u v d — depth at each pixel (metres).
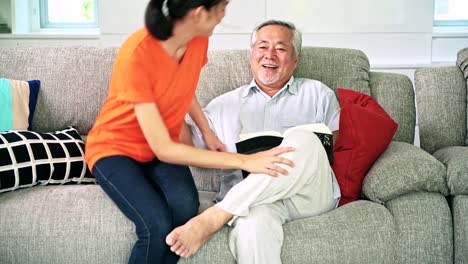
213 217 1.56
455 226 1.69
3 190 1.73
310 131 1.74
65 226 1.62
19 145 1.79
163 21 1.47
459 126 2.14
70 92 2.12
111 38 3.65
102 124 1.67
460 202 1.69
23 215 1.64
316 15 3.60
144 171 1.69
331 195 1.76
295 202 1.68
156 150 1.57
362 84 2.16
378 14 3.59
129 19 3.61
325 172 1.72
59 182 1.86
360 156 1.81
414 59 3.65
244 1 3.57
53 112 2.12
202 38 1.68
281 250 1.56
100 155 1.64
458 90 2.18
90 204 1.66
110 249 1.61
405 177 1.68
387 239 1.62
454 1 3.78
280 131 2.07
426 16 3.59
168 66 1.57
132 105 1.59
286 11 3.60
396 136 2.12
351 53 2.22
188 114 2.03
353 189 1.81
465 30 3.71
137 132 1.64
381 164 1.78
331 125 2.04
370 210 1.66
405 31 3.61
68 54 2.17
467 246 1.67
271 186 1.59
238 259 1.54
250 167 1.60
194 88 1.70
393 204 1.71
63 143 1.91
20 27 3.78
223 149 1.86
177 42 1.55
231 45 3.63
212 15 1.50
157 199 1.56
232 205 1.57
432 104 2.18
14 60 2.17
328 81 2.17
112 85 1.65
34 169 1.78
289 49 2.05
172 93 1.61
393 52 3.64
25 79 2.14
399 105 2.14
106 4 3.60
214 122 2.07
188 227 1.53
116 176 1.59
